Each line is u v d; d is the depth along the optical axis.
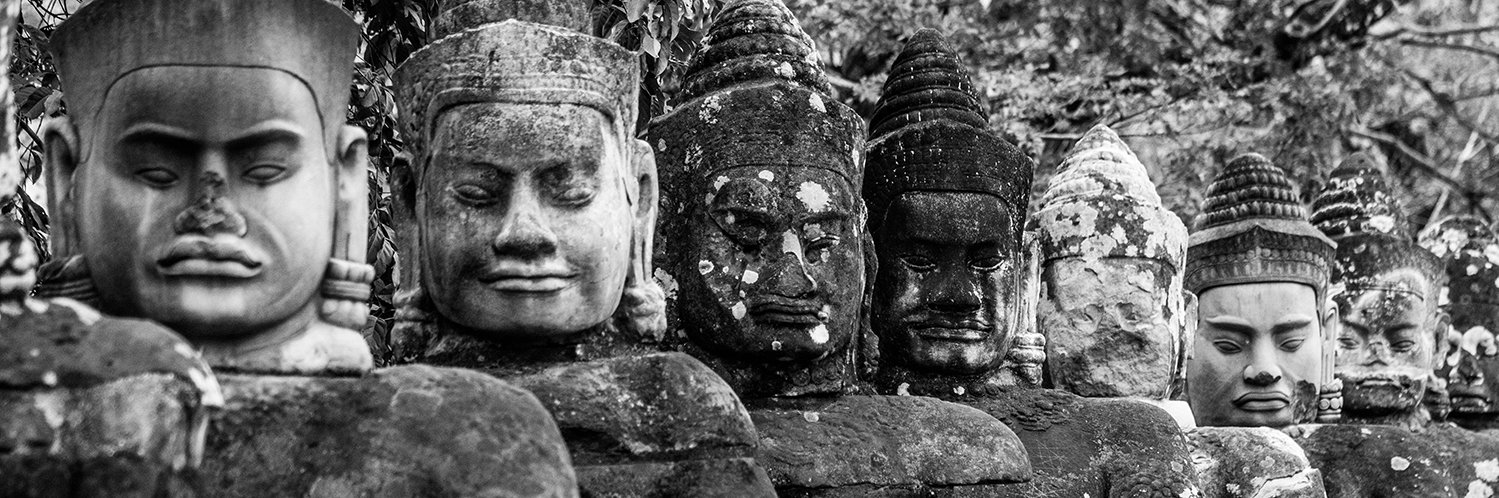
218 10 4.41
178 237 4.38
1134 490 6.82
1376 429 8.49
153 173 4.42
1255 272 8.41
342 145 4.70
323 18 4.58
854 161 6.14
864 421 6.09
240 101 4.42
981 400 6.90
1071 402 7.01
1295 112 13.02
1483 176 15.77
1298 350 8.45
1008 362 7.05
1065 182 7.84
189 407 3.75
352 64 4.74
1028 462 6.32
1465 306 10.28
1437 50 16.52
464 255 5.16
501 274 5.13
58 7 7.76
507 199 5.17
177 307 4.37
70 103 4.55
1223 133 13.01
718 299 5.90
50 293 4.53
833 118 6.07
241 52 4.44
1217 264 8.48
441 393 4.39
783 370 6.03
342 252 4.69
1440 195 16.36
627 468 5.08
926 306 6.65
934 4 12.02
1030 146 11.80
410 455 4.27
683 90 6.32
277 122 4.47
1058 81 12.27
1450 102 15.00
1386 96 15.16
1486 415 10.25
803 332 5.93
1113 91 12.55
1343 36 13.93
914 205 6.65
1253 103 12.97
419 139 5.32
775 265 5.90
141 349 3.73
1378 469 8.38
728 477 5.14
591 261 5.20
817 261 6.00
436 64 5.25
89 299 4.50
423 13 7.53
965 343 6.68
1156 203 7.77
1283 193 8.72
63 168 4.57
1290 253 8.42
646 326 5.48
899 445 6.07
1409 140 16.38
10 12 3.77
